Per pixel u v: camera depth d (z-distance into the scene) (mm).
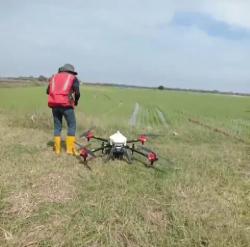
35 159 4445
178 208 3031
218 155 5492
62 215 2830
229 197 3484
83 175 3881
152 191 3467
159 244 2510
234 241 2547
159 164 4555
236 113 18250
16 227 2627
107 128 8195
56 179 3678
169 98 36594
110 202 3115
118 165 4348
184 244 2516
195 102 30062
